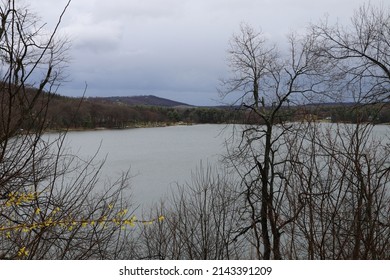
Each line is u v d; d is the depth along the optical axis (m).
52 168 5.04
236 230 10.12
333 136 4.63
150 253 8.79
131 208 14.22
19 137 4.11
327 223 4.36
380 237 4.11
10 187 4.11
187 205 11.09
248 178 13.46
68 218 3.78
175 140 56.12
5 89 3.38
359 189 4.05
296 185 4.36
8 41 3.22
